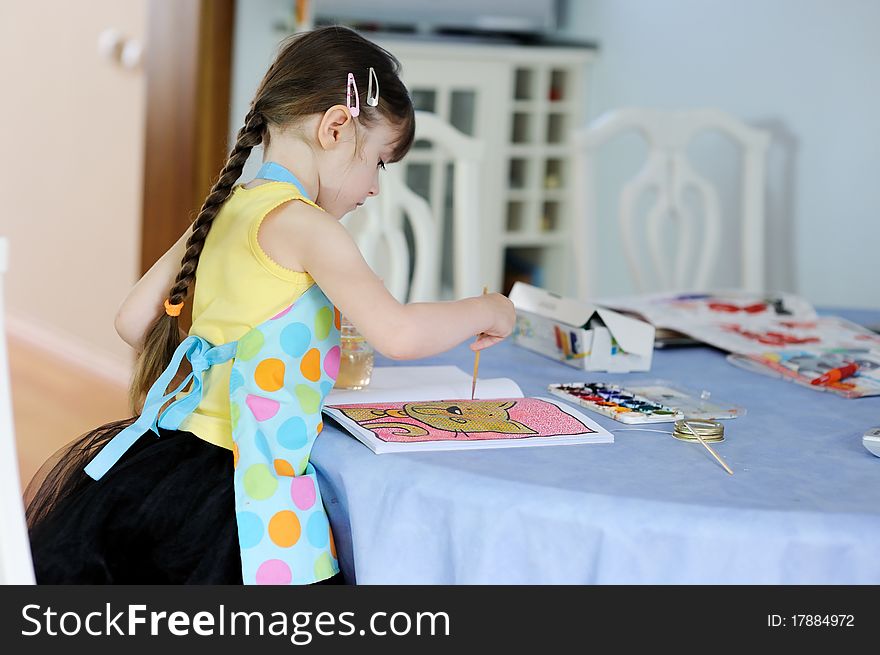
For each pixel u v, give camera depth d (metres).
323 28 1.22
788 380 1.41
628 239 2.27
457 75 3.33
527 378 1.38
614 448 1.08
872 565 0.90
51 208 3.73
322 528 1.07
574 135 2.23
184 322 1.29
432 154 3.34
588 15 3.45
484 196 3.44
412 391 1.23
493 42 3.44
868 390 1.34
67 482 1.16
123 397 3.31
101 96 3.44
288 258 1.12
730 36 2.83
